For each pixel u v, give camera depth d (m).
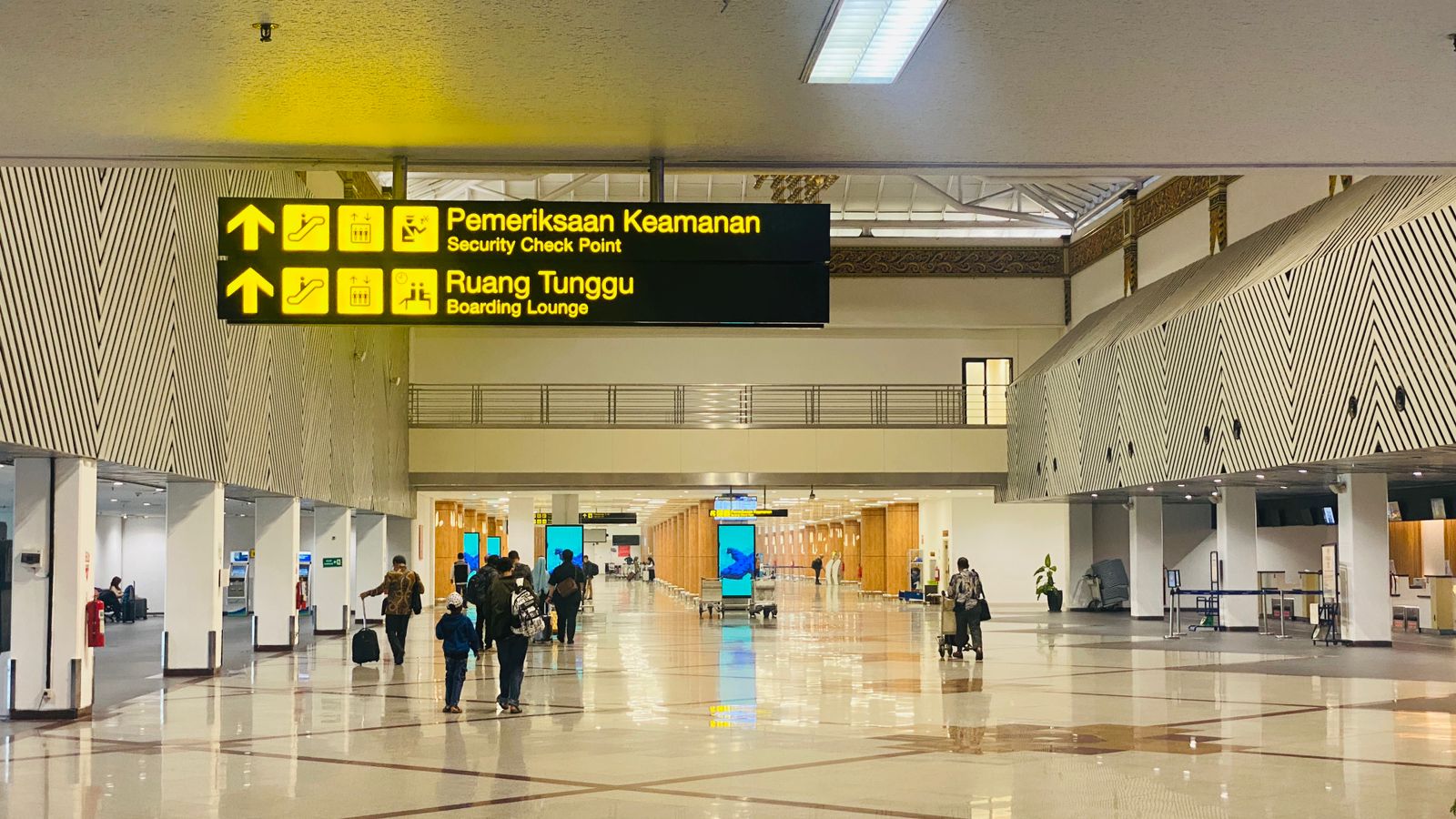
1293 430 20.78
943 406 38.53
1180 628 28.86
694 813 8.05
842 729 12.05
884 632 27.81
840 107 6.49
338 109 6.48
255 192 19.84
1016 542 41.50
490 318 7.43
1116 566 38.06
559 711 13.60
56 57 5.70
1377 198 19.78
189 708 14.23
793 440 35.31
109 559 36.84
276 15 5.20
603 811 8.12
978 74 5.98
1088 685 16.19
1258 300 21.86
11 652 13.41
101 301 14.30
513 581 13.89
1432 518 28.22
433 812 8.12
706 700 14.59
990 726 12.23
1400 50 5.68
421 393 37.84
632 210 7.51
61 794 8.95
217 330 18.56
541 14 5.21
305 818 7.98
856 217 38.69
